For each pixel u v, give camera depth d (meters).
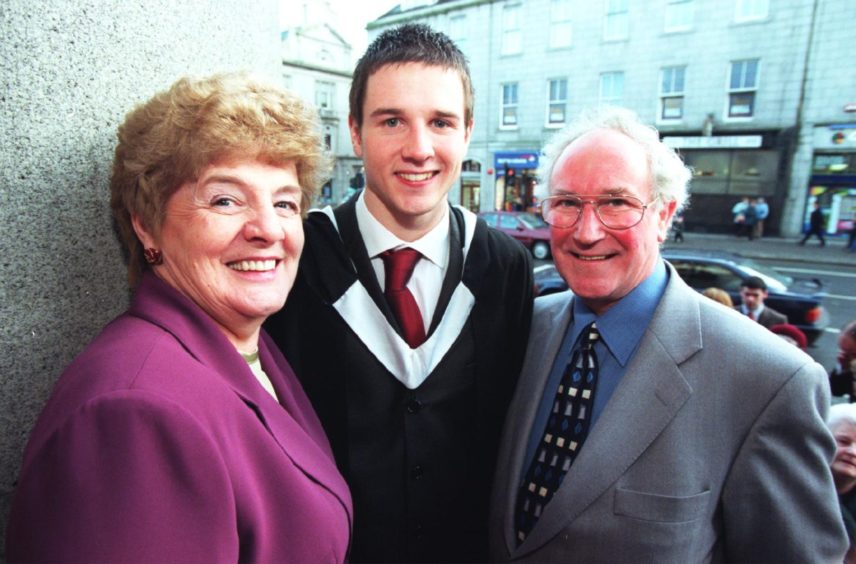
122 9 1.00
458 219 1.53
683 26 14.33
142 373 0.65
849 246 12.43
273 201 0.85
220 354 0.82
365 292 1.33
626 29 15.00
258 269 0.85
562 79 16.17
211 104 0.76
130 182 0.81
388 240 1.33
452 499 1.42
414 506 1.36
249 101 0.78
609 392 1.17
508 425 1.37
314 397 1.34
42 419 0.63
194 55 1.24
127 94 1.03
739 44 13.68
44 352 0.92
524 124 17.06
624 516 1.03
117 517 0.57
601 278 1.16
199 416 0.67
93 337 1.01
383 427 1.33
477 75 17.64
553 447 1.21
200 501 0.63
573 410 1.21
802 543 0.97
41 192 0.89
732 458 1.04
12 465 0.89
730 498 1.03
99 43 0.96
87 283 0.99
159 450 0.60
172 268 0.83
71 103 0.92
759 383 1.02
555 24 15.99
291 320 1.34
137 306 0.80
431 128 1.23
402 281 1.35
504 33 16.95
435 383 1.34
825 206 13.61
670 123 15.00
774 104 13.61
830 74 12.82
